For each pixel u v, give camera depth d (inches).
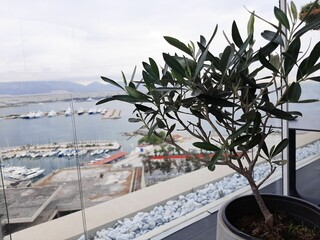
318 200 70.8
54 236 46.8
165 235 58.1
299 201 30.7
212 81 26.9
